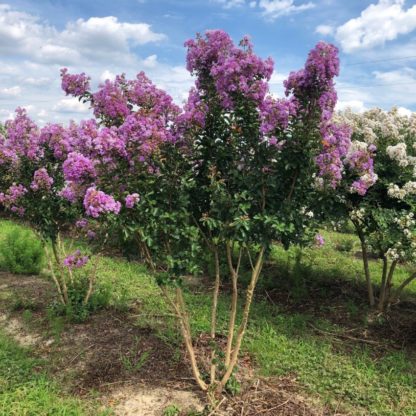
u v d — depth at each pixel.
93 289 5.39
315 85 2.97
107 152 2.90
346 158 4.00
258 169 3.12
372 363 4.02
